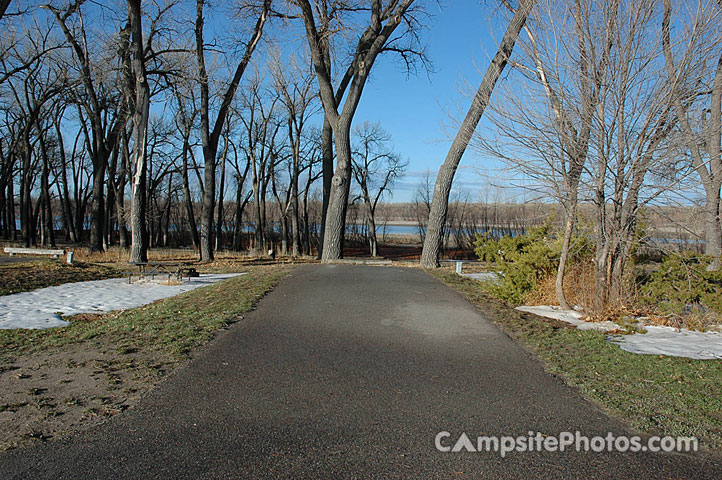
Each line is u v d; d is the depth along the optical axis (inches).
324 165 1044.5
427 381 218.7
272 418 174.9
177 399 191.3
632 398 200.2
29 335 301.1
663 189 345.7
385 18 785.6
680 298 349.1
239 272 731.4
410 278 592.7
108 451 148.6
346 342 286.0
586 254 424.2
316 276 594.6
